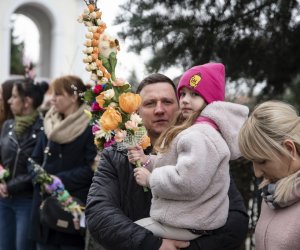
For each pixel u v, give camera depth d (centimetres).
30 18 1886
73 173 388
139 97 230
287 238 192
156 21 438
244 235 235
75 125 393
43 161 411
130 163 238
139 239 213
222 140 217
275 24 433
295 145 193
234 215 233
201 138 213
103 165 243
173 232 218
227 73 447
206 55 443
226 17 439
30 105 445
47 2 1762
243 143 200
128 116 230
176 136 223
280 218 199
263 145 195
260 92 464
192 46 442
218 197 219
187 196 212
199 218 215
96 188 236
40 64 1889
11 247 443
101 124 229
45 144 410
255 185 423
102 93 232
